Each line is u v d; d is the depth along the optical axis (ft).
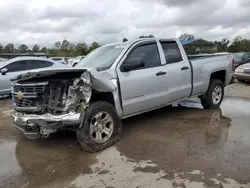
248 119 16.02
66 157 10.89
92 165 10.00
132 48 13.39
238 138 12.47
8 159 10.95
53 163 10.37
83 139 10.90
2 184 8.82
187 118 16.58
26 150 11.94
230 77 19.56
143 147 11.68
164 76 14.46
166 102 15.08
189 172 9.07
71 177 9.11
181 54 16.05
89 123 11.03
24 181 8.99
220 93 19.30
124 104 12.58
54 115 10.68
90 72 10.61
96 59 14.15
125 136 13.28
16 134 14.46
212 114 17.48
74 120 10.57
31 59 27.37
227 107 19.66
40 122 10.50
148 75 13.60
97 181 8.74
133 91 12.91
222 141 12.10
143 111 14.08
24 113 11.42
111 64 12.59
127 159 10.43
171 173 9.05
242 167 9.30
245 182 8.26
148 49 14.20
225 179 8.48
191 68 16.22
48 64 28.48
